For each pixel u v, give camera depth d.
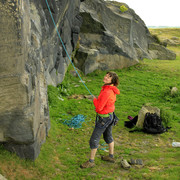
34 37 4.06
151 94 10.27
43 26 6.40
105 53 15.56
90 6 16.34
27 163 3.62
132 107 8.35
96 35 15.54
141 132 6.01
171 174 3.51
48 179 3.54
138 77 13.74
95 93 10.30
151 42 24.23
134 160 4.17
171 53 22.08
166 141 5.42
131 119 6.97
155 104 8.70
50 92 8.47
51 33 7.82
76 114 7.45
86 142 5.28
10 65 3.12
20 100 3.28
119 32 17.69
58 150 4.72
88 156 4.54
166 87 11.00
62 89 9.85
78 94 10.13
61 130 6.02
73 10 11.34
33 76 3.56
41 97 4.70
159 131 5.82
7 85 3.19
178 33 45.19
